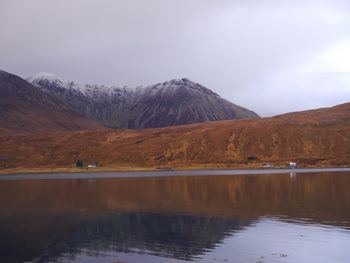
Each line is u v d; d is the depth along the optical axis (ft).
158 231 105.40
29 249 89.15
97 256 82.69
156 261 78.23
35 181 282.36
